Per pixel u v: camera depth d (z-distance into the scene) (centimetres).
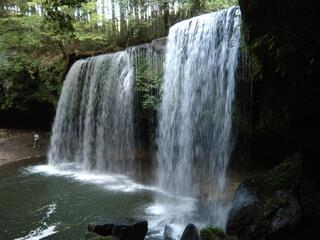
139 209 878
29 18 1645
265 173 677
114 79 1377
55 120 1625
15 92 1706
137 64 1281
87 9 1658
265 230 574
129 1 1609
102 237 594
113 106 1381
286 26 483
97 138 1442
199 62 1024
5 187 1100
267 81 669
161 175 1164
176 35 1127
